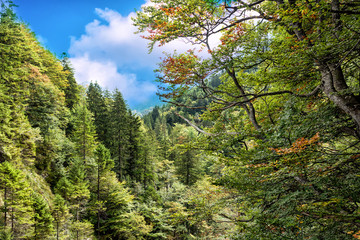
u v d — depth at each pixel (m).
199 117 7.07
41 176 21.23
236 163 5.33
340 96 3.59
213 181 4.57
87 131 26.62
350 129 3.81
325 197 3.47
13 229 14.38
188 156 32.91
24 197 14.48
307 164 3.73
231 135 5.78
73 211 19.91
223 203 5.82
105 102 44.06
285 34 5.40
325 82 3.94
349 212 3.72
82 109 30.12
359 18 2.99
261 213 4.29
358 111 3.35
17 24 25.77
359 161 3.62
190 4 4.05
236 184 4.12
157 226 22.27
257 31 4.51
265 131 4.76
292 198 3.59
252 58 4.18
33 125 24.05
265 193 4.20
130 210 22.70
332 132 3.90
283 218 3.66
